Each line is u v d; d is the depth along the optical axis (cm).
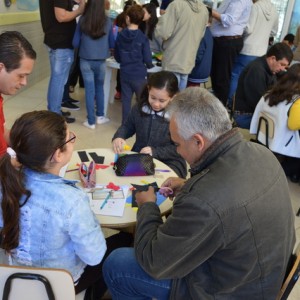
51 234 107
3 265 98
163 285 127
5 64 146
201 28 379
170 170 178
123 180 164
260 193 102
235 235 99
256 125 297
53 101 364
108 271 135
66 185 109
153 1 526
